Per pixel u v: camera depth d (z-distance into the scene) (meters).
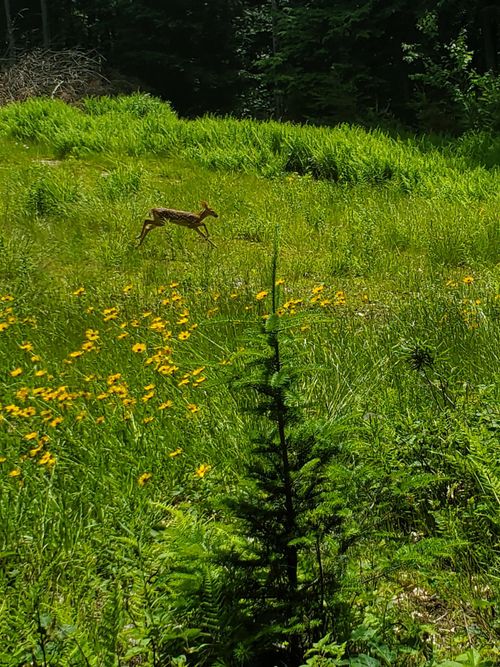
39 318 6.29
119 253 9.01
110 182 11.95
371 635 2.15
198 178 13.00
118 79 27.03
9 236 9.45
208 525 2.73
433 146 15.76
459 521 2.88
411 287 7.69
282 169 13.76
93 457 3.61
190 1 29.30
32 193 10.82
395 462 2.94
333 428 2.35
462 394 3.74
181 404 4.10
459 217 10.24
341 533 2.41
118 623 2.29
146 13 28.69
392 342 5.26
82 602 2.59
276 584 2.31
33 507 3.21
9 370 4.80
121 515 3.02
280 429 2.27
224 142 15.12
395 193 12.21
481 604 2.40
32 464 3.52
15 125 16.14
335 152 13.90
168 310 6.49
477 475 3.03
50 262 8.75
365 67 23.69
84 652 2.09
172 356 4.98
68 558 2.86
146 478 3.13
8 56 31.19
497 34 24.03
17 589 2.66
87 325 6.02
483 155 14.89
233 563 2.28
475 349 4.96
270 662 2.32
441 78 19.53
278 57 25.00
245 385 2.27
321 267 8.69
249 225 10.27
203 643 2.24
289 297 7.06
